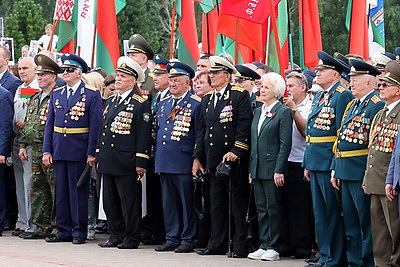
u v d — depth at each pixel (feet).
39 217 46.09
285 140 38.52
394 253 33.78
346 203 35.55
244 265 36.99
